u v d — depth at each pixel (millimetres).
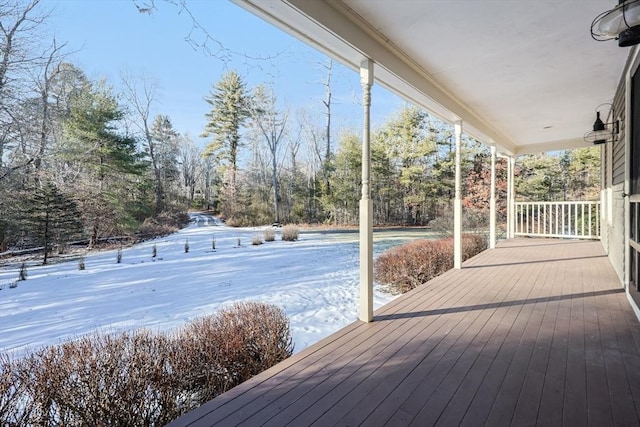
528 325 2547
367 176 2756
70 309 4910
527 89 3863
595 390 1614
